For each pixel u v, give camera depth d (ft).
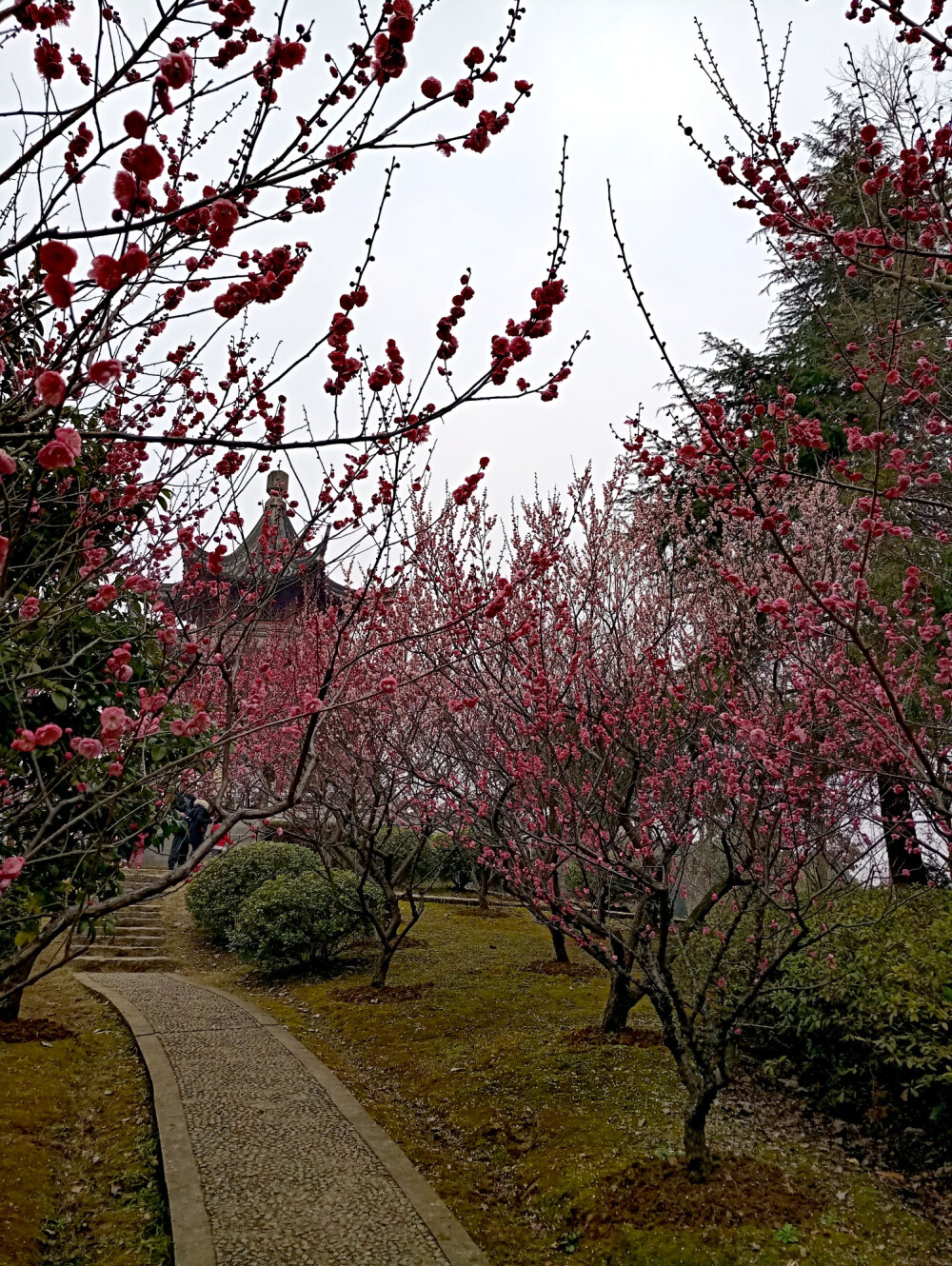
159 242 6.84
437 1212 11.77
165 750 11.02
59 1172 12.82
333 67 6.96
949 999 13.04
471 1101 15.78
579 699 15.78
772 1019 15.83
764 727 13.30
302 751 8.35
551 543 17.94
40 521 9.33
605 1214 11.48
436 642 18.12
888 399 14.52
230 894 29.32
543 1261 10.85
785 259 18.16
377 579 13.74
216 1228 10.98
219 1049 18.16
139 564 11.20
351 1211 11.66
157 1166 13.03
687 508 21.18
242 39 6.41
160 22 5.30
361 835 24.50
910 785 10.77
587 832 14.30
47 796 7.73
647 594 20.45
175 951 28.81
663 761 15.60
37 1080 15.49
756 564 17.88
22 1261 10.35
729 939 12.91
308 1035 20.42
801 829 13.37
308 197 7.31
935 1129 12.88
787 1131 13.92
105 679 11.43
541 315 7.04
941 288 10.19
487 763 16.66
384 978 23.95
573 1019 20.04
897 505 15.75
